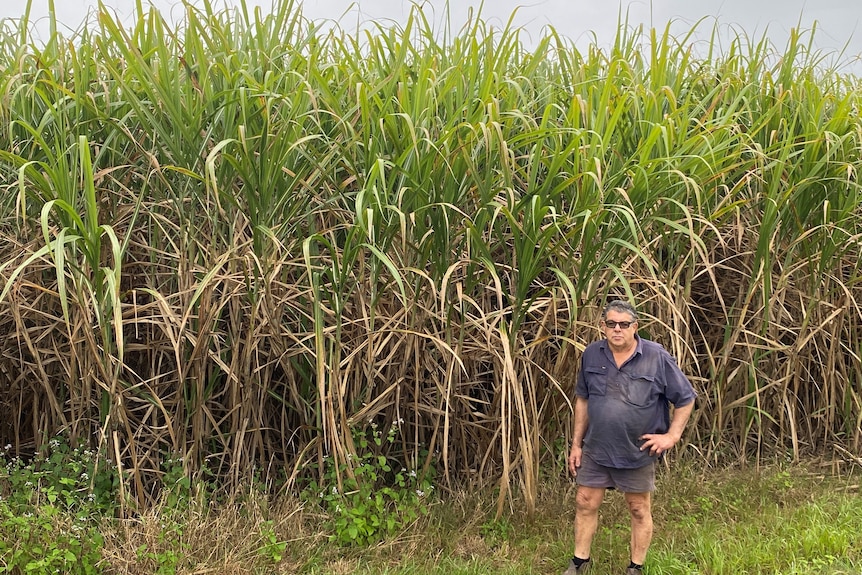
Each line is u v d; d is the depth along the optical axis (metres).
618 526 3.51
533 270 3.14
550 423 3.73
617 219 3.21
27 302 3.29
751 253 4.05
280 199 3.06
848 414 4.40
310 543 3.16
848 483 4.11
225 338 3.45
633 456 2.92
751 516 3.68
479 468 3.76
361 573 3.02
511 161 3.31
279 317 3.29
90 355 3.12
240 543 3.05
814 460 4.37
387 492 3.37
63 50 3.26
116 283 2.60
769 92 4.16
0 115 3.04
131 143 3.28
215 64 3.06
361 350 3.39
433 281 3.24
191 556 2.94
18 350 3.43
